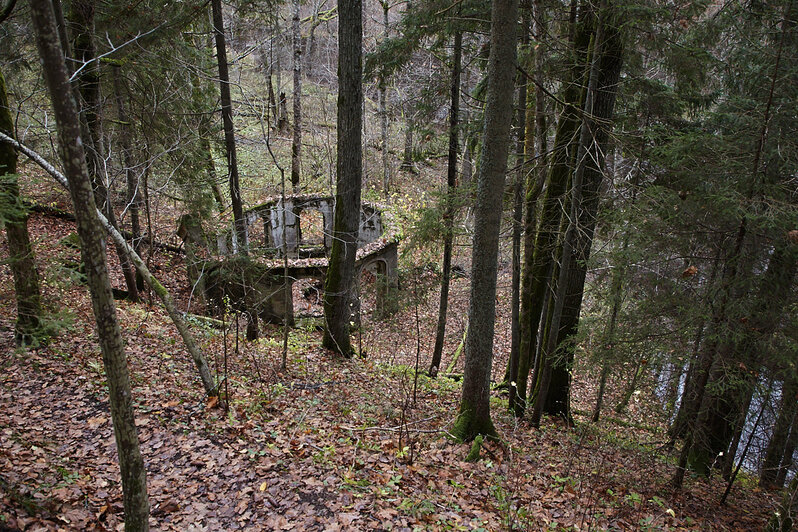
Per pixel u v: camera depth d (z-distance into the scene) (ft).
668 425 36.32
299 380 30.32
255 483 17.89
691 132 23.07
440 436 24.91
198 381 25.90
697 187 22.15
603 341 24.91
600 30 25.05
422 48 33.42
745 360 20.88
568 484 21.34
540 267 33.71
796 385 21.93
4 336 24.75
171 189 43.80
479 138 35.22
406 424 24.00
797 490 17.84
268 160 74.08
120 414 10.41
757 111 20.94
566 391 33.04
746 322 20.72
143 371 25.62
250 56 92.22
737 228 21.25
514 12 20.71
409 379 35.50
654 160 25.23
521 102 30.12
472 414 24.66
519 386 33.55
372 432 23.85
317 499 17.26
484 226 22.89
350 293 37.81
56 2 19.16
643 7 21.30
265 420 23.12
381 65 33.73
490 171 22.25
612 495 21.06
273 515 16.22
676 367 24.20
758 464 34.83
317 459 19.88
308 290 60.80
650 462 27.12
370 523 15.97
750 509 24.21
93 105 31.91
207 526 15.40
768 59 21.21
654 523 18.54
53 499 14.61
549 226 32.60
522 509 17.78
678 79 26.23
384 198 76.54
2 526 12.63
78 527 13.94
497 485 19.84
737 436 28.68
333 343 37.91
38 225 43.04
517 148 31.24
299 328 47.70
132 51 30.81
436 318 55.83
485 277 23.32
